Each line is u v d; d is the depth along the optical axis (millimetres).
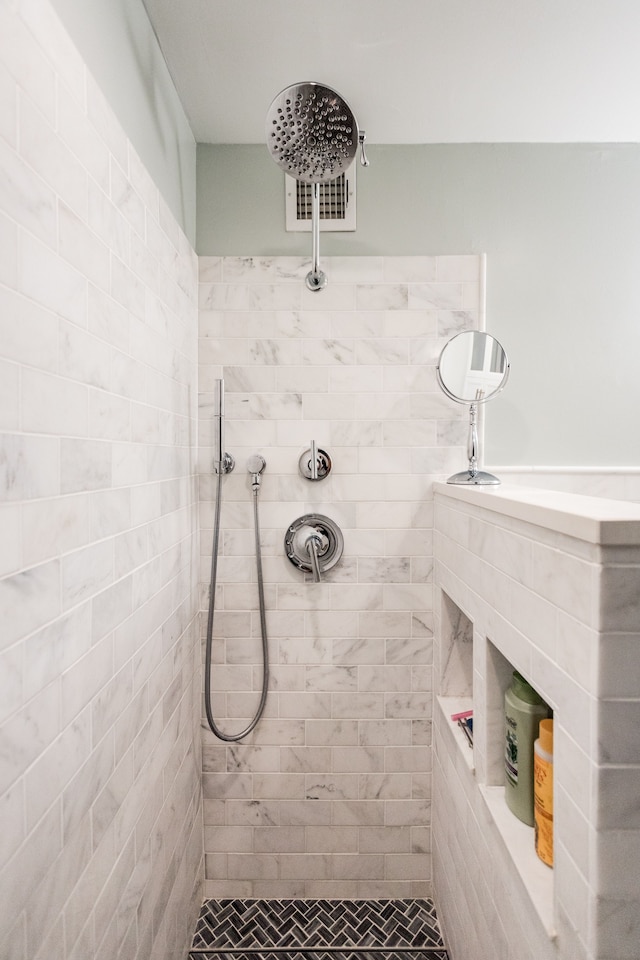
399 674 1716
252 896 1723
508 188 1738
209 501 1714
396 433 1708
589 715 692
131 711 1103
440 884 1594
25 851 690
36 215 719
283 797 1723
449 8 1227
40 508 735
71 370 831
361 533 1709
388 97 1524
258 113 1589
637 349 1726
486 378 1537
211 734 1727
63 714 802
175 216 1479
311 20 1260
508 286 1738
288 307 1700
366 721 1717
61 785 794
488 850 1114
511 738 1080
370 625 1716
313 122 1175
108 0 1020
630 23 1265
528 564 898
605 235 1744
